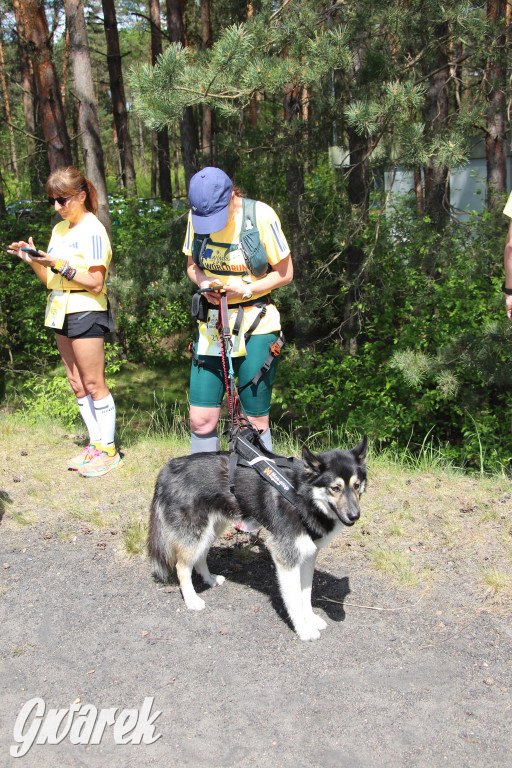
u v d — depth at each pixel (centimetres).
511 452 815
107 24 2081
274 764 243
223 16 1113
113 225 1622
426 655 309
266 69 639
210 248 373
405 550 411
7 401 1222
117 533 441
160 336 1529
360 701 277
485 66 798
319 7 799
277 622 340
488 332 709
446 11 734
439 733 258
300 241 967
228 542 434
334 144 953
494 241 893
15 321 1362
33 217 1542
